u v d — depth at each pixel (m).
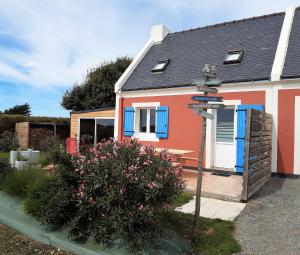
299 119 9.81
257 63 11.21
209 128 11.40
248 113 7.09
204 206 6.71
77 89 23.67
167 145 12.55
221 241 4.89
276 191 8.12
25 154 11.28
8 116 21.33
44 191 5.30
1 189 7.17
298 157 9.86
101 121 15.55
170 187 4.55
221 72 11.67
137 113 13.70
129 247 4.32
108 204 4.33
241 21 13.93
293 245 4.76
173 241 4.60
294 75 9.87
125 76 14.44
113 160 4.62
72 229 4.67
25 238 5.17
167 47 15.27
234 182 9.13
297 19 12.18
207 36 14.31
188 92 12.03
